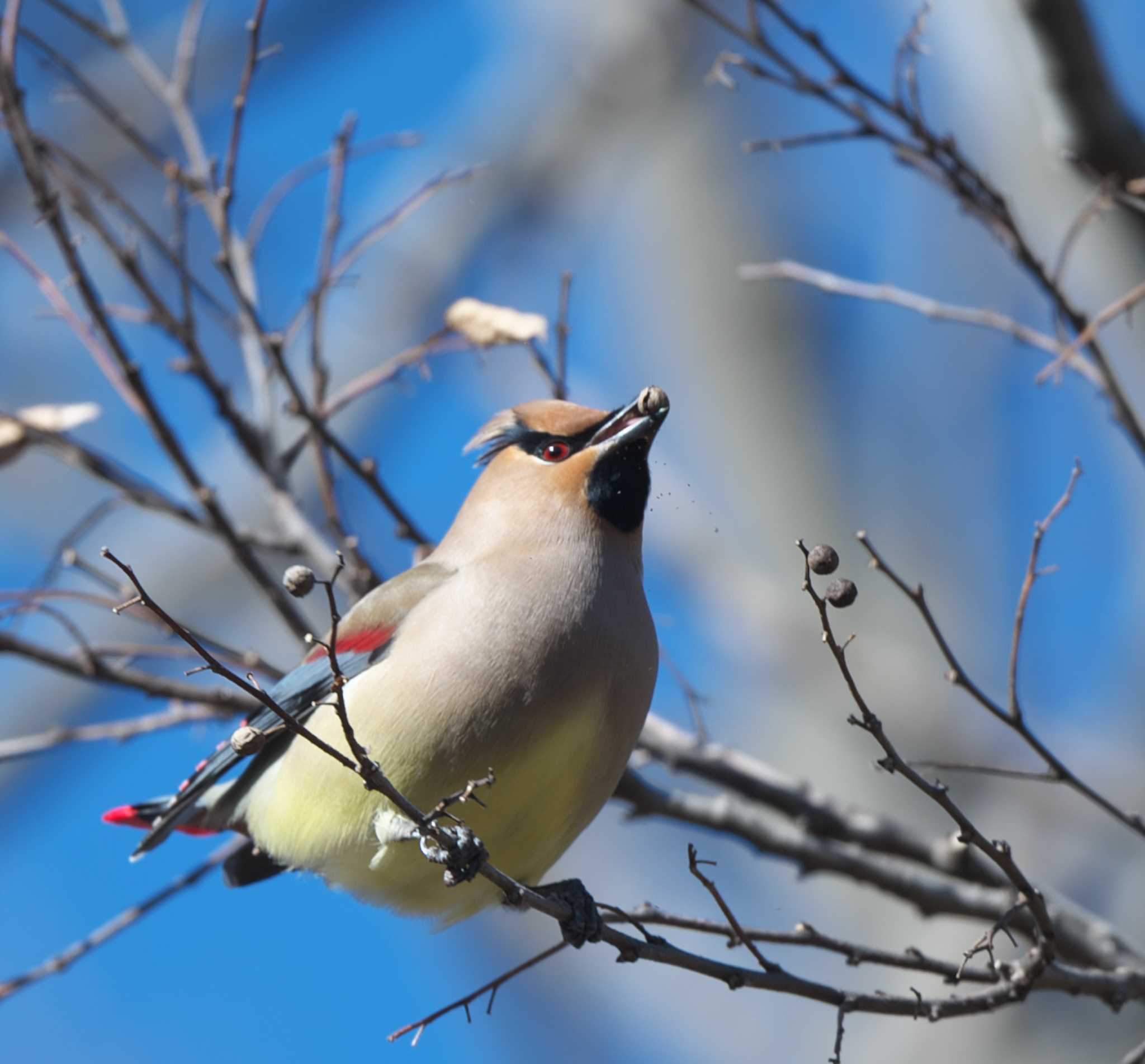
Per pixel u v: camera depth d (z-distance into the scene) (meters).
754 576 13.77
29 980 8.86
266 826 8.41
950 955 12.15
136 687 8.95
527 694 7.73
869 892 12.93
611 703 7.92
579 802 7.97
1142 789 12.52
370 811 7.89
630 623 8.07
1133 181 9.37
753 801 9.71
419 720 7.73
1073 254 10.77
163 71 14.54
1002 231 8.77
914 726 12.89
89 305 8.93
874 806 12.64
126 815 9.04
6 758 8.92
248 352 10.09
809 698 13.10
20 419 9.27
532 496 8.31
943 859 9.58
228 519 9.33
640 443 8.37
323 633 9.71
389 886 8.14
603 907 7.00
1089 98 9.39
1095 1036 11.58
